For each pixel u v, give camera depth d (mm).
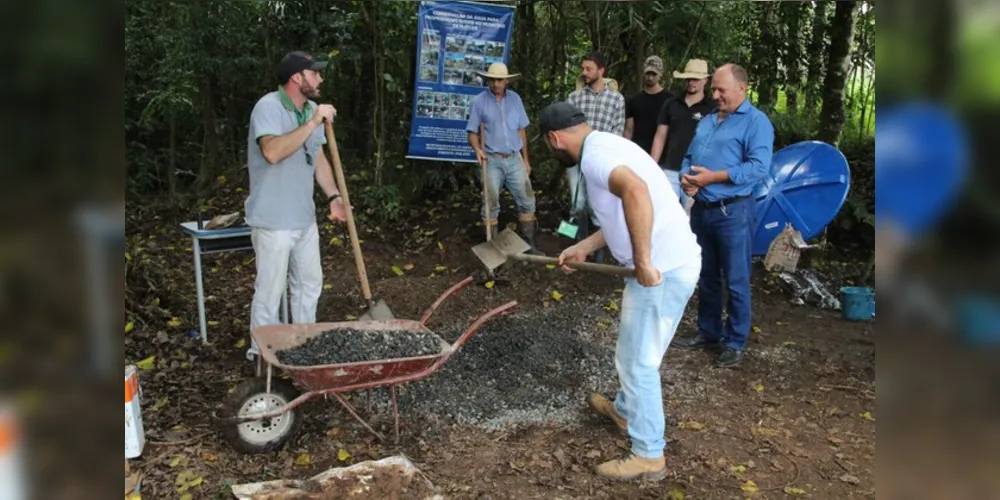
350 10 7242
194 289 5633
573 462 3328
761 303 5824
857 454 3453
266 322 4031
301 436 3479
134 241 6504
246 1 7086
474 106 5988
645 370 3105
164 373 4152
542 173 7629
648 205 2789
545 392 4070
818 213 5602
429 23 6387
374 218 7059
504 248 5652
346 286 5879
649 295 3041
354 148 7934
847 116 7988
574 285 5965
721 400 4051
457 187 7422
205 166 8031
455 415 3764
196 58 7160
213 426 3553
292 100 3797
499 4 6695
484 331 4953
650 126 6086
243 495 2857
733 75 4223
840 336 5117
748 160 4293
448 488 3076
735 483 3188
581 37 7480
